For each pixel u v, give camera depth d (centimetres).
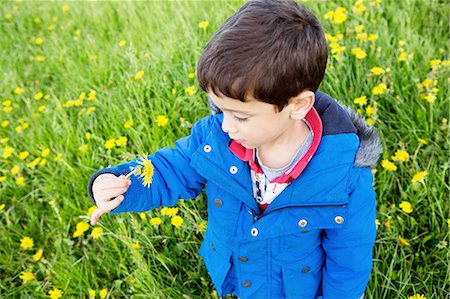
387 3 288
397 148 225
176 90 262
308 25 116
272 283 157
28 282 207
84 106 277
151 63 277
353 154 131
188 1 323
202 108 246
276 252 148
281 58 109
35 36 367
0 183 256
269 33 110
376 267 180
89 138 249
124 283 205
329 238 145
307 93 117
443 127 219
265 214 139
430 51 253
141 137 245
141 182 141
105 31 341
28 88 312
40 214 238
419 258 193
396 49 262
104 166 239
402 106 233
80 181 235
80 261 216
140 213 204
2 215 243
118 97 268
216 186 144
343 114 133
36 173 255
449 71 243
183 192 149
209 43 114
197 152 140
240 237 146
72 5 378
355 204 135
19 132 271
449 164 207
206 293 191
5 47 360
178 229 203
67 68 311
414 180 191
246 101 111
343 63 244
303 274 154
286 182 134
